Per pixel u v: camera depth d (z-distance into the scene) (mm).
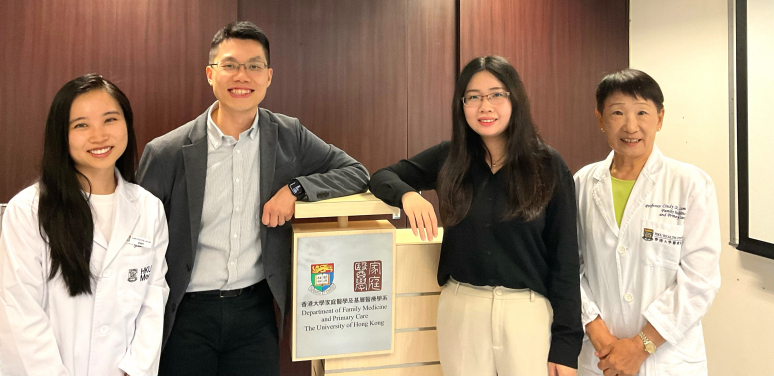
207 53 2277
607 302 1527
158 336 1416
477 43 2600
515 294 1386
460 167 1446
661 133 2539
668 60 2479
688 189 1423
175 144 1566
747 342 2041
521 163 1378
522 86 1393
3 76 2061
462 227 1433
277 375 1696
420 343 1692
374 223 1748
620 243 1497
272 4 2381
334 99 2480
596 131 2771
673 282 1435
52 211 1261
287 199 1549
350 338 1595
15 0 2059
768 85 1874
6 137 2076
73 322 1293
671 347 1412
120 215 1375
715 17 2188
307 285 1542
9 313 1201
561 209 1387
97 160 1304
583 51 2734
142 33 2199
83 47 2135
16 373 1205
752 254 2004
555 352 1367
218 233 1580
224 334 1588
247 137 1604
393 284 1611
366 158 2541
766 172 1888
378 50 2529
